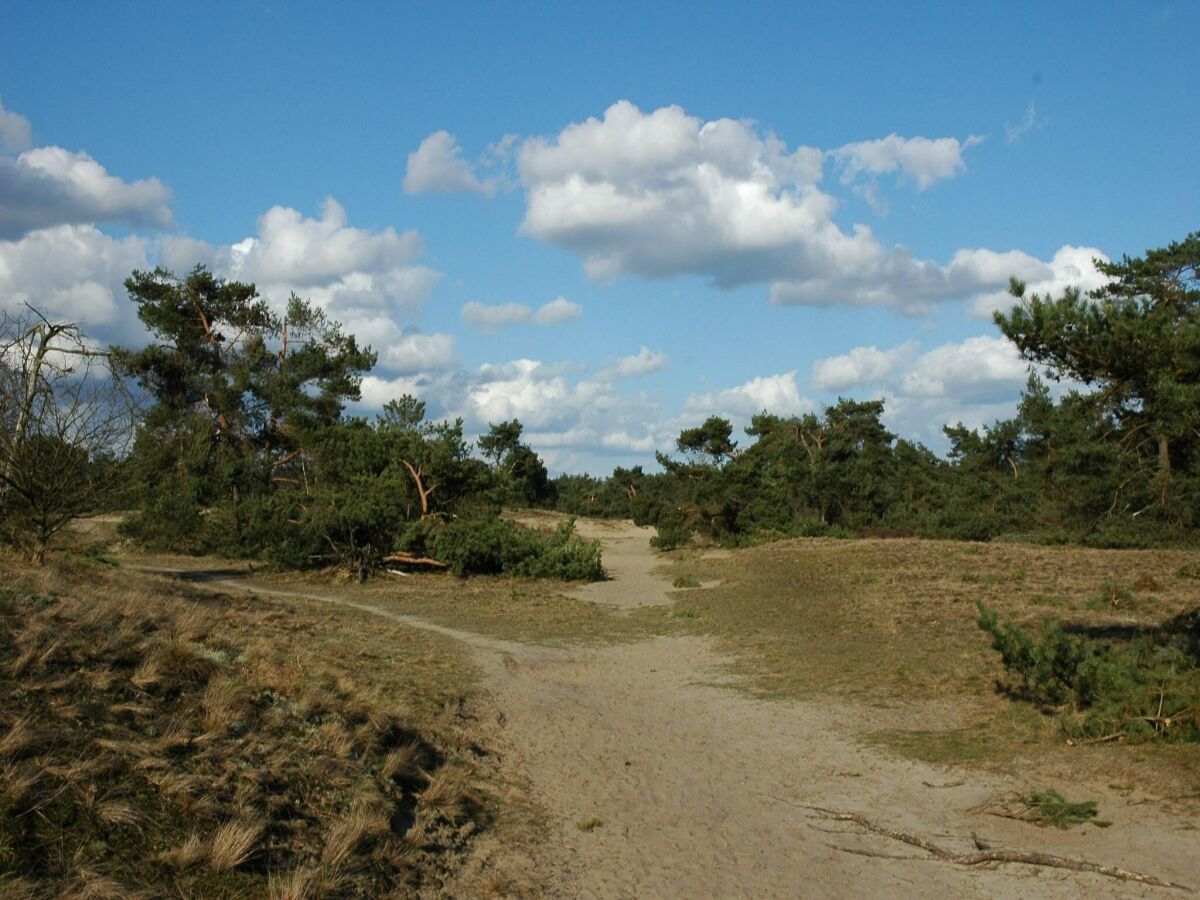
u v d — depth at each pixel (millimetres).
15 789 5637
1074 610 20656
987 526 46438
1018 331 11180
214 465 48625
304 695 9242
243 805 6562
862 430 72188
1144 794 8414
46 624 8367
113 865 5465
